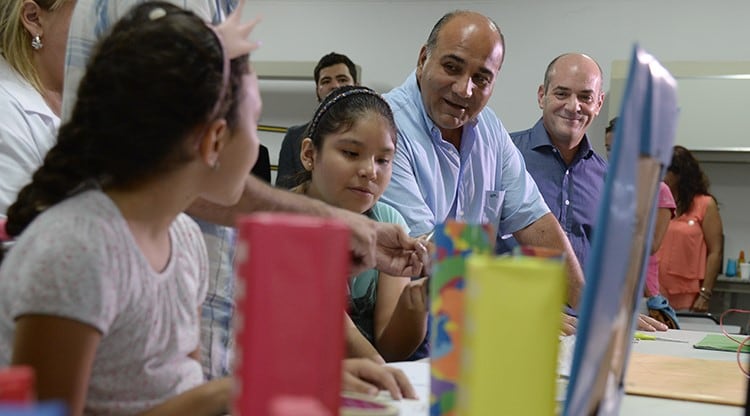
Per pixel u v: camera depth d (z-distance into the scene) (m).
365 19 4.79
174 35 0.84
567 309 2.11
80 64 1.19
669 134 0.72
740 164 4.58
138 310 0.89
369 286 1.69
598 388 0.66
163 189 0.88
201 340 1.25
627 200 0.62
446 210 2.12
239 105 0.90
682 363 1.46
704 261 4.19
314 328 0.51
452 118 2.02
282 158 2.71
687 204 4.20
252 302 0.51
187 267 1.03
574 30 4.55
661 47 4.47
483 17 2.05
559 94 2.81
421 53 2.11
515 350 0.56
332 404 0.51
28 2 1.61
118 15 1.16
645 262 0.74
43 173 0.90
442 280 0.77
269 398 0.50
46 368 0.79
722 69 4.34
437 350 0.78
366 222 1.14
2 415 0.39
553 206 2.84
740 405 1.16
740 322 4.43
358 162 1.72
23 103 1.59
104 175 0.87
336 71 3.71
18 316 0.80
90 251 0.82
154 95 0.82
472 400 0.56
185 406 0.89
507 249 2.35
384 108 1.78
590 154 2.89
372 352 1.37
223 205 1.04
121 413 0.91
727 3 4.39
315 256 0.51
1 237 0.96
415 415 0.94
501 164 2.26
